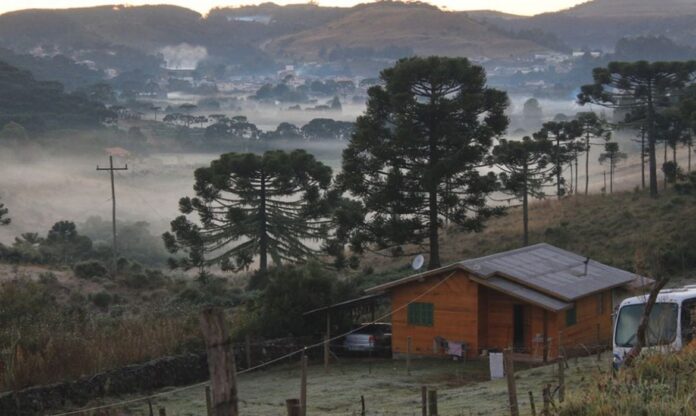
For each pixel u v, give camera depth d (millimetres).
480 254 60969
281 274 33719
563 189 80750
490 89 49562
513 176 52375
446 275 30547
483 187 49625
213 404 7484
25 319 27766
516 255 33281
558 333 29094
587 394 12891
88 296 51781
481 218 50844
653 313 17125
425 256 61562
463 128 50344
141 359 26406
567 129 79375
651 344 16578
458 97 48594
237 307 44969
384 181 50469
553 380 20422
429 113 48344
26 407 21469
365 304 33562
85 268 58719
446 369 28125
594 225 62688
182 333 29062
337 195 56312
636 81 72062
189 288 53906
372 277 50875
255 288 54188
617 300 33969
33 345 24672
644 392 12219
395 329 31562
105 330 28547
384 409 20031
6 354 23344
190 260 56438
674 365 13461
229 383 7512
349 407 21359
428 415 17328
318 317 32969
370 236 50375
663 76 71375
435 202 49125
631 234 58062
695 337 15727
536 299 28719
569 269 32594
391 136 49906
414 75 48281
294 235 56250
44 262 65312
